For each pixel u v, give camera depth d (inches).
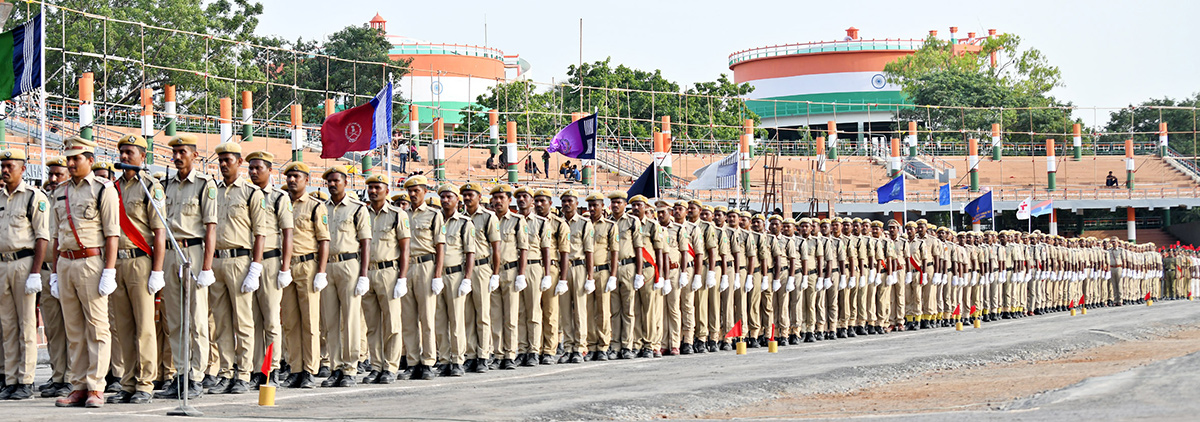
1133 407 349.4
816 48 3284.9
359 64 2301.9
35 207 449.1
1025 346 695.7
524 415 383.2
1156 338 773.3
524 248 614.9
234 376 473.1
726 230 788.6
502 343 618.2
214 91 1883.6
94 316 419.5
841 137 3356.3
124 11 1830.7
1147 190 2471.7
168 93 1537.9
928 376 553.3
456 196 569.6
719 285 780.0
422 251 550.6
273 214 477.4
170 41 1841.8
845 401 442.0
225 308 470.3
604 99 2402.8
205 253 444.5
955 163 2669.8
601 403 414.3
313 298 501.7
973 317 1121.4
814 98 3289.9
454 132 2348.7
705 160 2416.3
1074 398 384.8
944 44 3127.5
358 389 488.4
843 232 925.2
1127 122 3122.5
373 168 1784.0
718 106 2672.2
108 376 490.6
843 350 716.0
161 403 428.8
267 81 1830.7
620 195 702.5
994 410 371.6
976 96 2854.3
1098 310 1368.1
